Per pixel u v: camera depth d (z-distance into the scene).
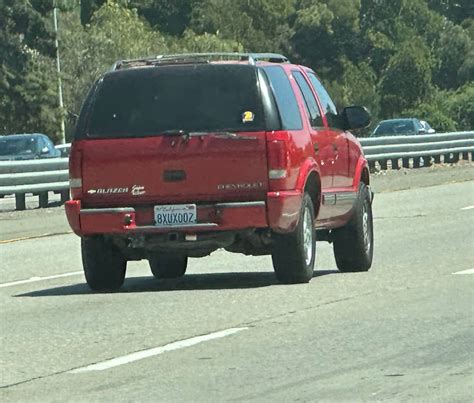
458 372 12.26
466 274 19.97
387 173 50.75
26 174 37.38
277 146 18.77
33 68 98.81
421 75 173.25
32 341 14.81
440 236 26.64
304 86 20.59
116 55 120.88
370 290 18.36
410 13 188.38
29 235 31.09
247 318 15.98
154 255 19.77
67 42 117.88
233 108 18.95
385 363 12.82
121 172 19.06
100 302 18.19
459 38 184.25
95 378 12.53
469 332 14.51
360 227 21.08
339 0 182.50
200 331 15.09
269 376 12.34
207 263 23.58
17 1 97.44
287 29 180.25
